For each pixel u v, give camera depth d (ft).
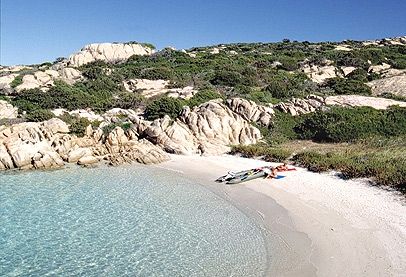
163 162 128.36
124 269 57.36
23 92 211.20
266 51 371.56
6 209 83.92
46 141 135.64
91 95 219.20
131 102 202.39
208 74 257.55
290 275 52.80
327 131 144.97
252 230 69.36
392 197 78.64
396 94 211.82
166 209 82.79
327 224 68.28
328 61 296.51
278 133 154.92
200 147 139.95
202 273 55.11
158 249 63.52
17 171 118.32
